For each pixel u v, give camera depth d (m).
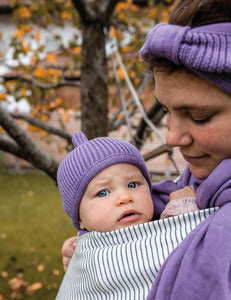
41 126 2.88
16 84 3.72
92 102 2.33
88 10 2.23
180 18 0.74
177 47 0.68
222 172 0.81
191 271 0.74
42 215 7.19
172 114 0.77
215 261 0.72
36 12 3.97
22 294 4.04
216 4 0.71
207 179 0.85
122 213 1.10
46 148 11.48
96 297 1.03
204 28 0.70
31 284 4.28
